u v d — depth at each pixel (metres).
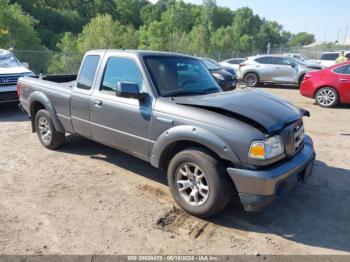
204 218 3.77
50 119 5.72
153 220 3.73
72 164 5.35
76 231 3.52
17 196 4.27
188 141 3.78
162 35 51.22
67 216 3.80
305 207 4.06
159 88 4.16
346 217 3.86
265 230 3.58
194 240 3.39
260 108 3.70
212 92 4.51
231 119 3.46
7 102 9.93
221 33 67.94
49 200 4.16
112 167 5.23
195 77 4.66
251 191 3.33
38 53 20.03
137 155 4.40
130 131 4.34
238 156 3.34
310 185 4.65
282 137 3.50
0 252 3.17
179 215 3.85
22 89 6.34
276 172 3.35
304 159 3.79
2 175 4.93
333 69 10.53
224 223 3.70
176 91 4.26
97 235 3.45
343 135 7.20
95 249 3.23
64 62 20.53
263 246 3.31
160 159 4.02
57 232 3.49
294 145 3.71
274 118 3.56
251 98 4.03
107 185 4.59
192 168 3.78
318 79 10.72
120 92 3.87
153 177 4.87
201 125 3.56
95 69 4.90
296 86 16.84
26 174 4.96
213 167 3.49
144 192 4.39
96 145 6.27
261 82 16.66
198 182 3.71
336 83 10.32
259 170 3.32
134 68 4.36
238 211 3.95
